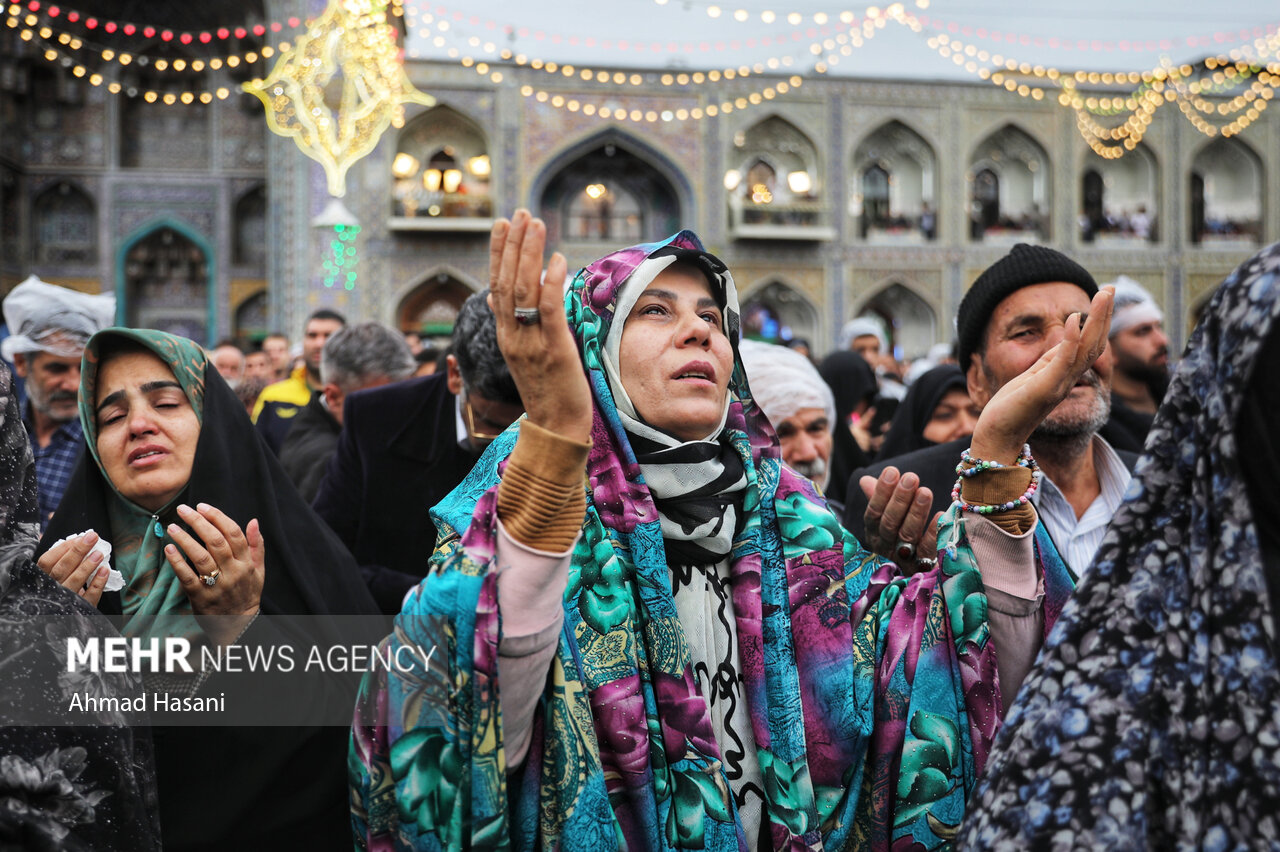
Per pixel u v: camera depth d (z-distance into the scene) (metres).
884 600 1.33
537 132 16.39
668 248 1.29
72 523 1.64
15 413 1.15
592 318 1.28
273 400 4.30
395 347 3.09
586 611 1.16
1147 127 17.84
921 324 18.28
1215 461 0.93
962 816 1.17
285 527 1.71
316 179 15.95
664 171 16.88
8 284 17.14
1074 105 17.55
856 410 4.35
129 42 17.69
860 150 17.83
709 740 1.15
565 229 17.20
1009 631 1.23
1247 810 0.86
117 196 17.73
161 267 18.08
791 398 2.49
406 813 1.04
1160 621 0.96
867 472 2.20
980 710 1.19
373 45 6.44
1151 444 0.99
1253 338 0.90
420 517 2.39
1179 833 0.90
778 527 1.30
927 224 17.81
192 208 17.95
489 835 1.01
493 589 1.02
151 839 1.12
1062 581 1.33
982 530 1.23
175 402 1.67
